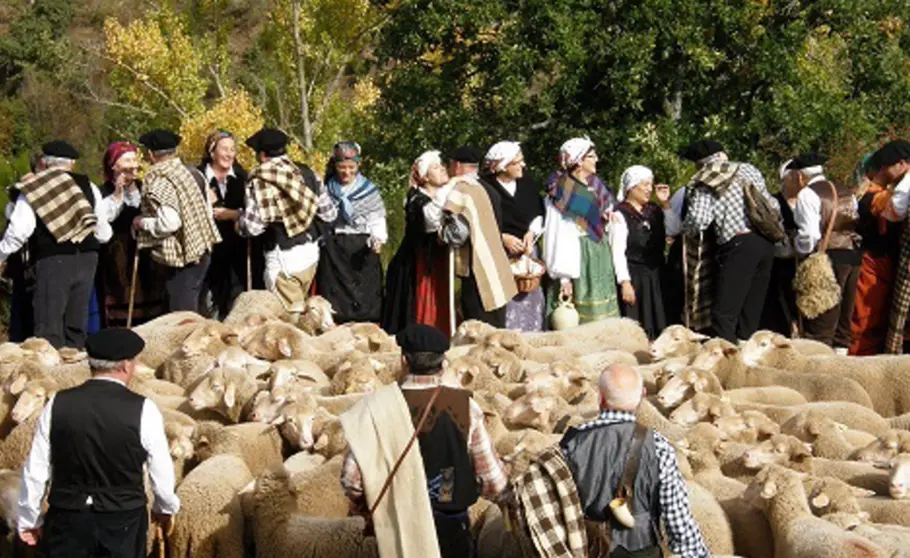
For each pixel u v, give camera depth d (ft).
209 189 46.16
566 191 47.03
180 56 108.58
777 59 74.28
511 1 77.66
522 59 74.28
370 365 37.86
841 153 73.92
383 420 25.05
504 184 47.09
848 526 28.81
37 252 43.86
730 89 77.00
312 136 110.52
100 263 47.24
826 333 46.57
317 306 45.03
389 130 80.12
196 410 35.94
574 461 24.36
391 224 72.18
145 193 44.98
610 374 24.68
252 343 40.81
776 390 39.86
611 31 75.46
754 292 46.80
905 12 79.00
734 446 33.24
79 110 141.08
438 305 45.78
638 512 24.17
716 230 46.16
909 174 45.44
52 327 43.93
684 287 47.80
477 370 37.78
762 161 75.00
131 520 26.13
